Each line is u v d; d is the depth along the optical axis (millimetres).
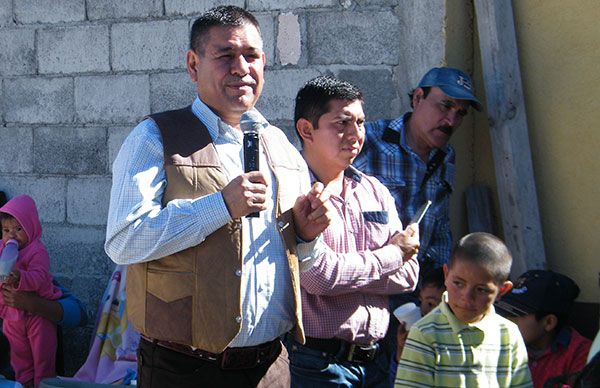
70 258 6059
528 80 4898
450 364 3303
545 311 4125
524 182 4758
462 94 4535
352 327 3830
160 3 5668
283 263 3328
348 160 3941
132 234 3066
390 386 4215
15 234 5566
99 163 5938
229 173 3270
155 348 3219
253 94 3338
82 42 5914
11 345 5516
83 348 6020
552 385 3543
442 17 4941
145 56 5738
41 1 6012
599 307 4633
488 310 3373
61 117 6027
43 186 6121
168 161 3164
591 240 4766
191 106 3383
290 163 3506
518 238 4734
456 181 5062
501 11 4816
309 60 5293
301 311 3549
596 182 4746
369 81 5156
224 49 3260
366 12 5145
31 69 6086
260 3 5387
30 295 5434
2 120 6211
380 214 4043
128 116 5824
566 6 4777
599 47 4703
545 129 4871
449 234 4820
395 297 4504
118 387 4746
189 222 3025
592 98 4742
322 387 3826
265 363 3369
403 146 4668
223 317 3104
